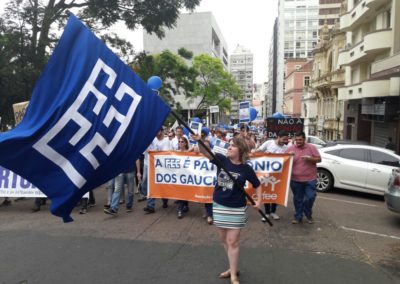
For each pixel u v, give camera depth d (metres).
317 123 47.28
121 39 20.30
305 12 125.19
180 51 34.97
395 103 20.17
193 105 63.53
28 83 16.16
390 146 19.48
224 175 4.54
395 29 21.47
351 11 28.58
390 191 7.84
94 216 7.91
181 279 4.73
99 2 18.59
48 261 5.34
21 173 3.25
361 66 27.86
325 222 7.66
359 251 5.89
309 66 74.62
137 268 5.08
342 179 11.07
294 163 7.44
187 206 8.45
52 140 3.30
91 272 4.95
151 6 18.97
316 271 5.05
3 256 5.53
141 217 7.86
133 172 8.30
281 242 6.27
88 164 3.44
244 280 4.73
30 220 7.61
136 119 3.62
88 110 3.41
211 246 5.97
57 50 3.39
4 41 15.80
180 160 7.94
